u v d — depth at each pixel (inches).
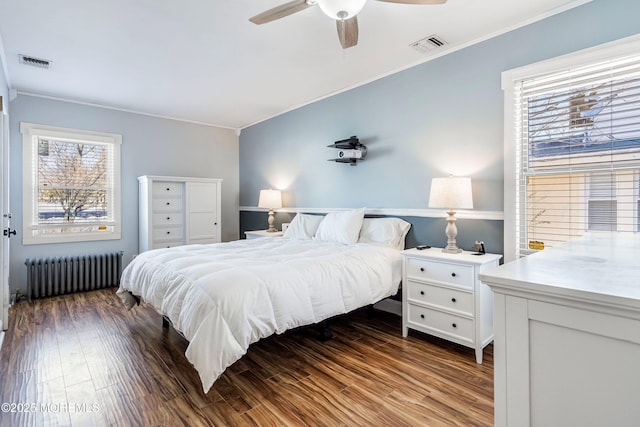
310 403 71.6
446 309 97.0
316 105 167.0
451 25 98.6
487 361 90.9
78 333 109.6
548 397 26.9
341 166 155.8
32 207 154.9
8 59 117.5
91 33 100.7
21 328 113.7
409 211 127.5
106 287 169.9
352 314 130.3
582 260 37.8
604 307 23.7
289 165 186.5
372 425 64.6
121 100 165.3
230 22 95.2
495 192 104.7
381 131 137.3
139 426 64.2
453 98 113.8
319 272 91.8
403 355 94.5
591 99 87.9
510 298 28.9
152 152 191.3
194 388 77.2
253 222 217.3
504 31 100.9
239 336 71.2
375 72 133.5
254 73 133.0
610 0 82.8
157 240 176.7
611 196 85.7
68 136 163.3
